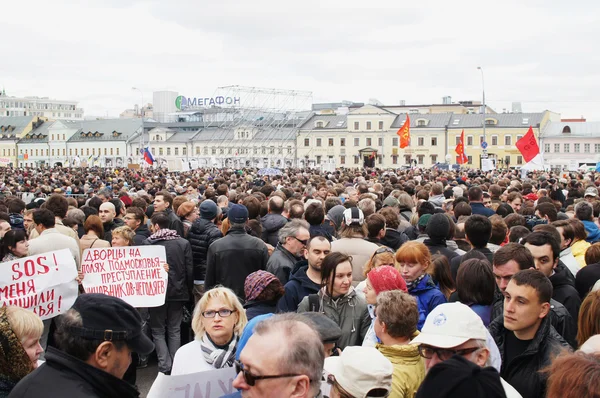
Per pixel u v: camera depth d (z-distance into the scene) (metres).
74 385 3.87
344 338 6.51
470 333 4.39
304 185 24.73
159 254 9.45
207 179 36.72
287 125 126.31
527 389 5.05
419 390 3.31
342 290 6.56
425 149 118.69
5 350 4.74
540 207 11.70
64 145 159.00
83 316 3.99
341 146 122.69
